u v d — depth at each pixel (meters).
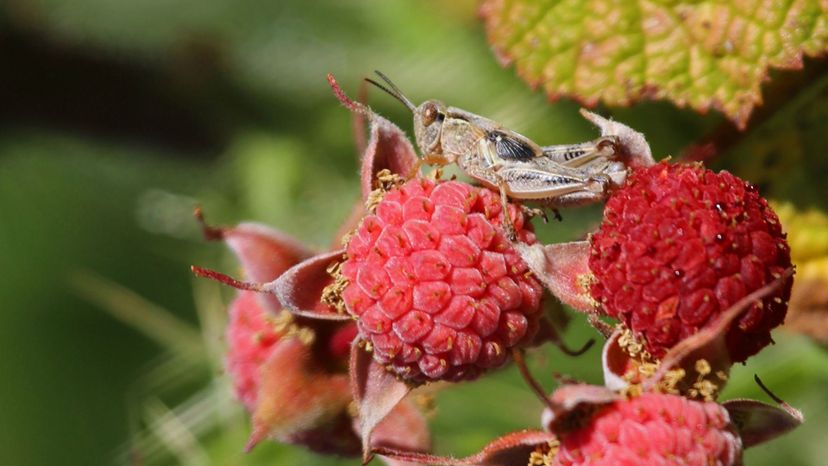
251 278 0.20
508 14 0.21
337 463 0.24
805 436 0.25
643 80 0.21
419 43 0.27
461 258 0.19
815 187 0.21
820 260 0.21
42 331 0.27
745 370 0.23
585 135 0.23
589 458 0.18
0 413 0.27
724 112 0.21
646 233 0.18
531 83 0.21
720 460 0.18
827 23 0.20
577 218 0.23
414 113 0.20
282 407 0.20
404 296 0.19
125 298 0.27
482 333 0.19
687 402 0.18
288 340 0.20
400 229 0.19
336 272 0.19
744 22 0.21
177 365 0.26
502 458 0.19
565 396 0.18
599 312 0.19
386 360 0.19
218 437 0.24
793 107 0.21
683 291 0.18
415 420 0.20
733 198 0.18
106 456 0.27
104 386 0.27
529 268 0.19
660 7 0.21
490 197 0.19
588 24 0.21
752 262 0.18
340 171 0.27
